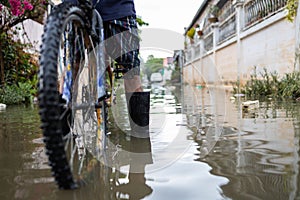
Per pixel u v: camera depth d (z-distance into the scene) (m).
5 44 7.05
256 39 8.26
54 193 1.16
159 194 1.15
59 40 1.17
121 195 1.14
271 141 1.90
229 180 1.26
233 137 2.07
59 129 1.06
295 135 2.03
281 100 4.80
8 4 6.36
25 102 6.44
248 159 1.54
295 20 5.75
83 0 1.55
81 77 1.72
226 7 11.93
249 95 6.36
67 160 1.11
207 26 15.10
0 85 6.30
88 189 1.20
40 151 1.81
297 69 5.62
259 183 1.21
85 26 1.56
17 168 1.48
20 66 7.54
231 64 11.01
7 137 2.27
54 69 1.08
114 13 1.97
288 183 1.20
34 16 6.95
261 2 7.96
